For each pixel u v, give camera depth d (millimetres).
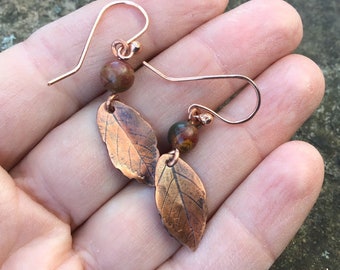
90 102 60
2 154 57
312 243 69
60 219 57
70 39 58
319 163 55
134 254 56
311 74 58
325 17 81
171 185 56
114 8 59
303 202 55
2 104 56
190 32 61
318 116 76
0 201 51
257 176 56
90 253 56
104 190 57
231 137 58
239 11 60
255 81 60
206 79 58
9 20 77
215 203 58
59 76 57
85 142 57
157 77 60
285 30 59
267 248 56
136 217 56
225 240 56
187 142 57
